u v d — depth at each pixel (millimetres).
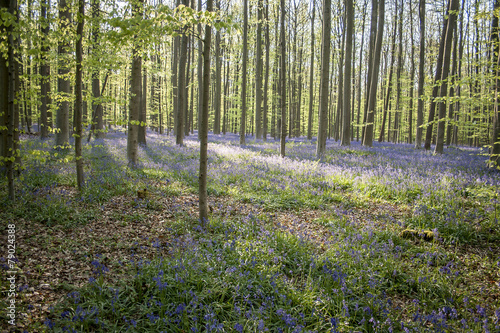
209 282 4402
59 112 15242
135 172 11219
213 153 16953
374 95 22891
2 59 7672
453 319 4043
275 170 12812
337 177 11227
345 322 3854
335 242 5867
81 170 8359
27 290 4102
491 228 6492
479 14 9539
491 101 11305
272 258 5207
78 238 5867
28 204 7027
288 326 3670
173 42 33625
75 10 7172
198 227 6242
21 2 6699
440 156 16781
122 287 4230
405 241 6137
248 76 36875
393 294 4652
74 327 3469
